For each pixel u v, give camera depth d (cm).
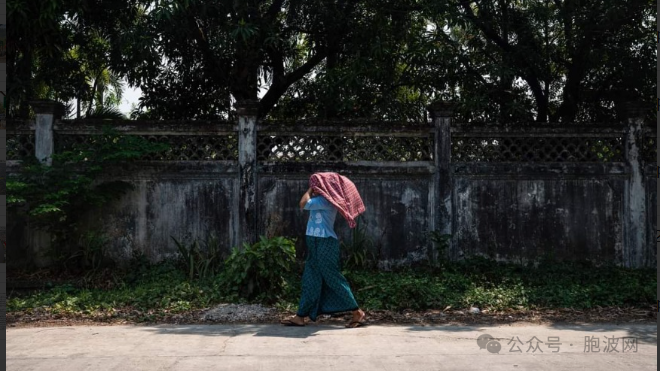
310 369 420
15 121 807
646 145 869
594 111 1012
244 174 827
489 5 929
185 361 442
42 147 806
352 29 909
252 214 825
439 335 541
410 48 867
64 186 761
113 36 927
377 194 845
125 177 827
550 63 1012
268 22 895
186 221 830
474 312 668
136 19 955
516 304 699
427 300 690
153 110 1037
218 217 830
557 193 855
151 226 827
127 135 820
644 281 775
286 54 995
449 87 981
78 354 466
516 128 850
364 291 712
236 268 699
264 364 433
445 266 816
